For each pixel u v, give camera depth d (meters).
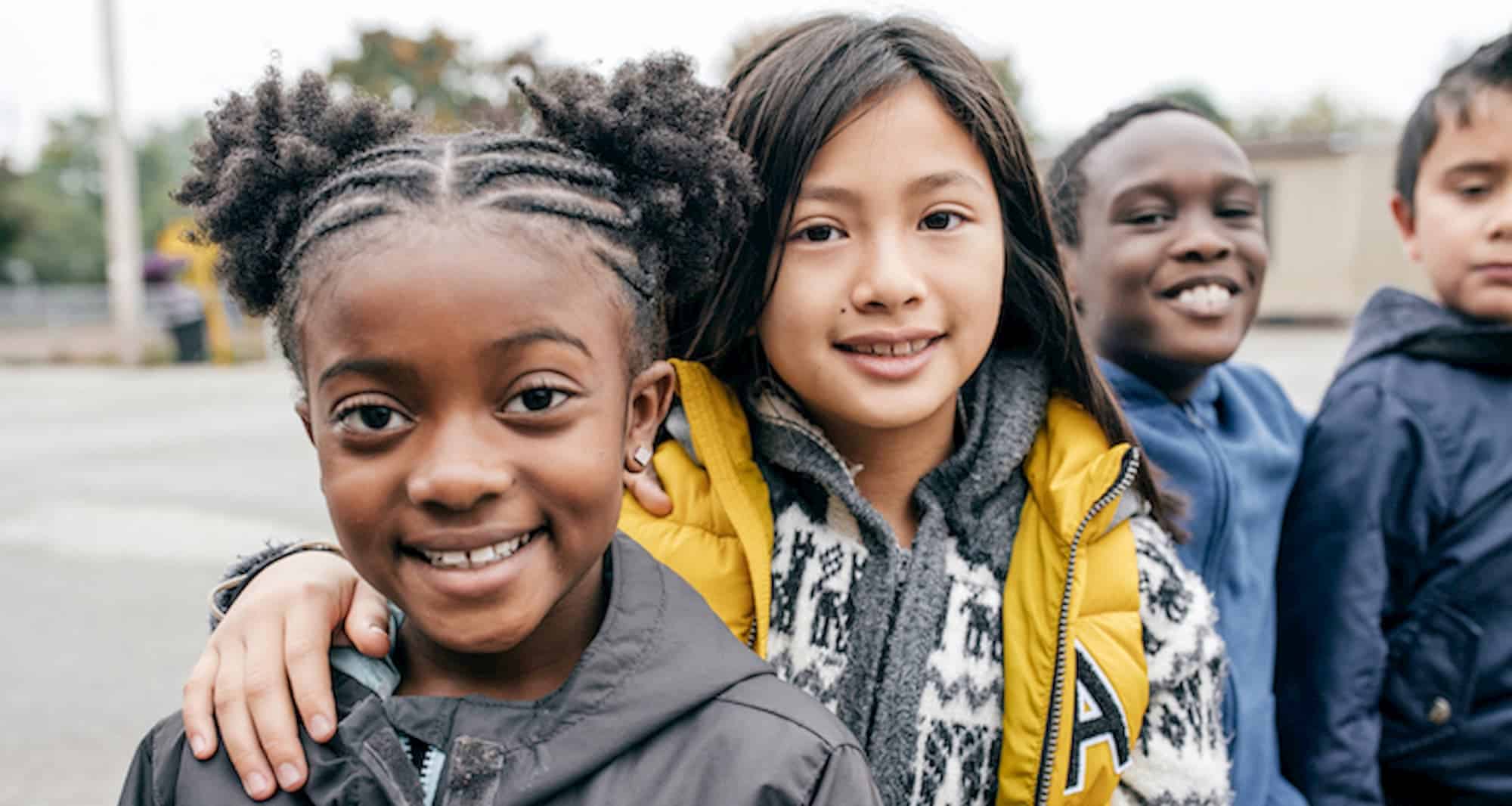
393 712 1.03
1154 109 1.92
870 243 1.26
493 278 0.92
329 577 1.17
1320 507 1.87
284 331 1.03
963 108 1.29
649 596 1.07
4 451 8.21
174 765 1.05
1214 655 1.41
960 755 1.32
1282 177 16.84
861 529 1.39
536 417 0.95
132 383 13.18
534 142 1.06
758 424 1.42
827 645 1.35
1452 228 1.87
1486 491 1.79
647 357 1.08
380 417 0.94
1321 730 1.77
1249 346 13.42
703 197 1.12
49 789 2.97
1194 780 1.36
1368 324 2.02
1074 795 1.29
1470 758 1.77
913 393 1.28
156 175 42.88
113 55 15.21
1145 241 1.81
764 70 1.33
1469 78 1.87
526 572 0.97
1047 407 1.47
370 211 0.95
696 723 1.02
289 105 1.08
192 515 5.84
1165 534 1.49
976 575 1.39
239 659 1.07
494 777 0.99
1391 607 1.85
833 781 1.01
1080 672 1.31
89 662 3.85
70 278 34.88
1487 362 1.84
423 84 16.41
